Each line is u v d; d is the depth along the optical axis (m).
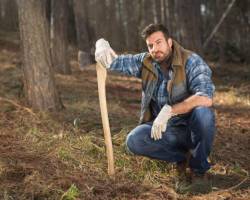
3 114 6.82
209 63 17.92
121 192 4.45
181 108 4.43
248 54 19.06
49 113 6.89
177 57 4.55
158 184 4.70
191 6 13.82
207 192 4.59
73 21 21.98
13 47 19.14
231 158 5.70
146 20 23.81
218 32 21.22
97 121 6.76
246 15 19.64
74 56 17.39
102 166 5.07
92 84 11.23
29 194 4.31
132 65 4.78
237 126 7.41
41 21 7.01
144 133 4.75
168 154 4.90
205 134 4.53
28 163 4.93
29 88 7.09
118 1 28.84
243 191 4.67
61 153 5.17
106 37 25.47
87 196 4.30
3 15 28.80
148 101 4.75
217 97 10.50
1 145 5.56
